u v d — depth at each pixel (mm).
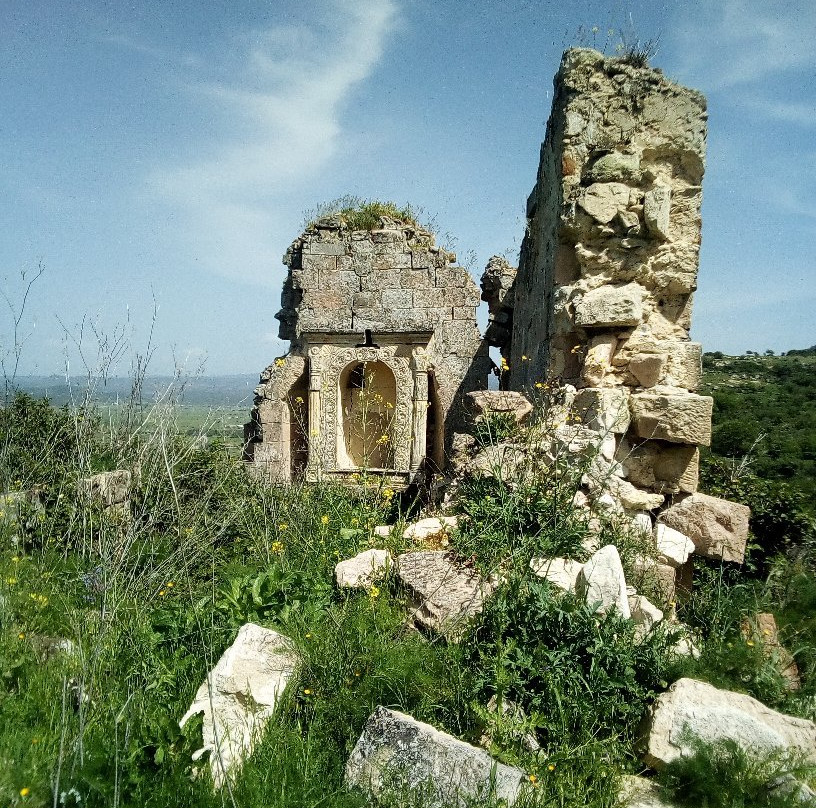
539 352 8750
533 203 9680
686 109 7410
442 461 13742
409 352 13945
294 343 14578
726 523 5469
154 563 5363
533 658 3482
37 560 5703
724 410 21531
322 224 14180
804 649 4281
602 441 5711
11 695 3639
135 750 2938
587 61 7438
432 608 4043
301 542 5984
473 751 2875
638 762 3273
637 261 7305
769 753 3129
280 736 3219
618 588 3916
